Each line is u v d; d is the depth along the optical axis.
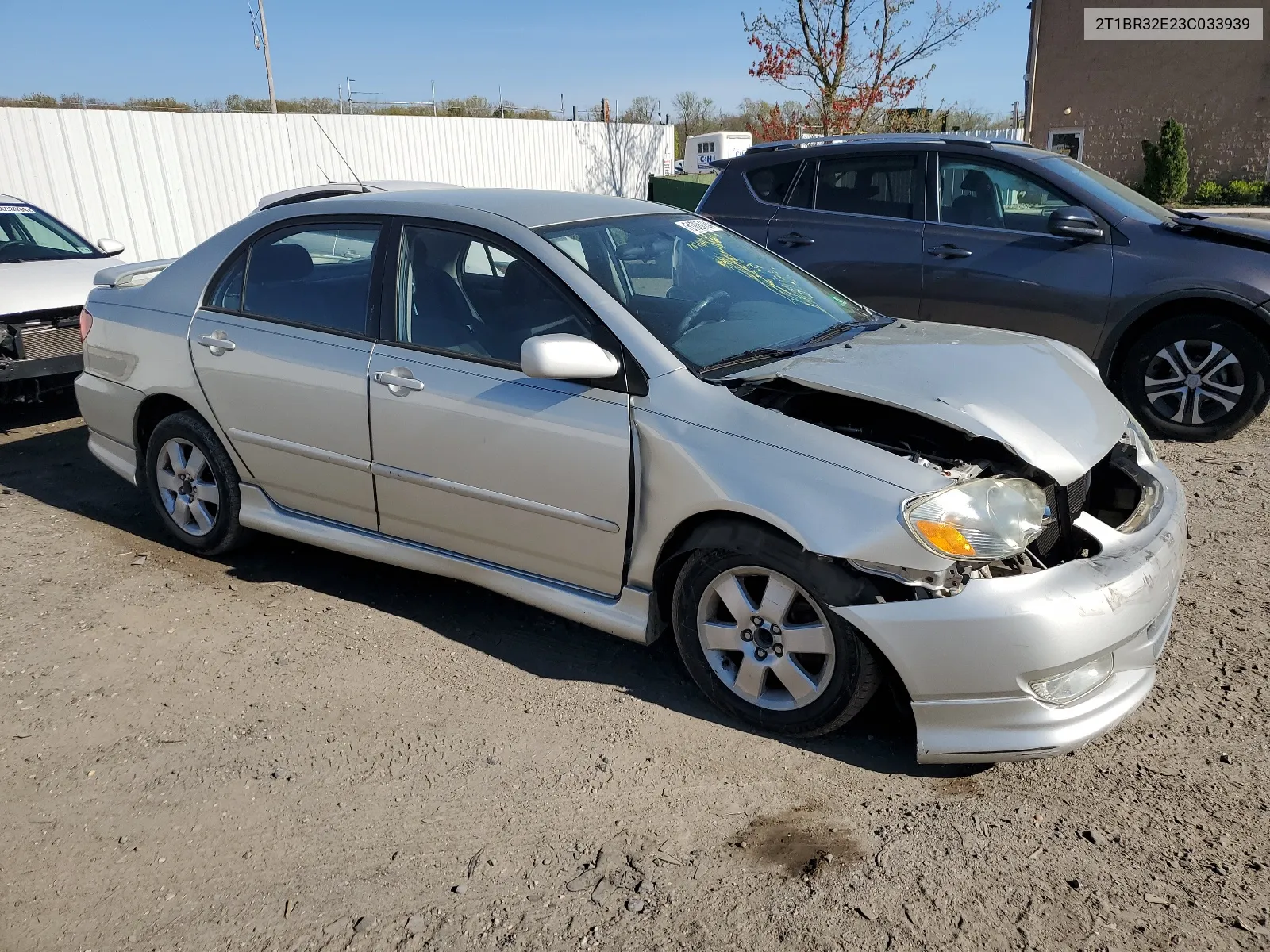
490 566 3.69
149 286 4.58
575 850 2.65
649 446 3.13
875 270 6.50
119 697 3.44
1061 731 2.76
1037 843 2.62
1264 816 2.68
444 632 3.89
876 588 2.79
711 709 3.30
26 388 6.38
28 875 2.61
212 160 16.41
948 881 2.49
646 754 3.06
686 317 3.49
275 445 4.09
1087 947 2.27
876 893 2.46
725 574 3.09
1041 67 26.50
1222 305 5.70
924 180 6.43
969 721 2.78
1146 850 2.58
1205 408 5.91
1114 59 25.78
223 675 3.58
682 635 3.24
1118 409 3.48
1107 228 5.93
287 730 3.23
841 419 3.28
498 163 20.31
